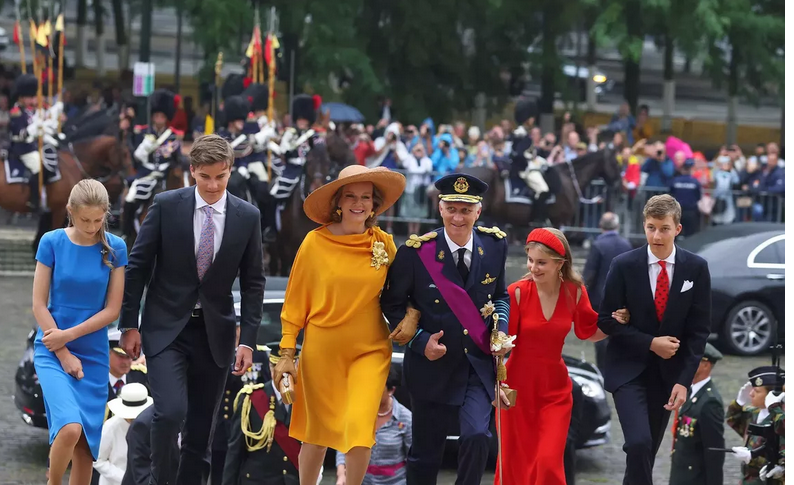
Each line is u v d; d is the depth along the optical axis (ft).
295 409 25.26
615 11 98.07
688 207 76.74
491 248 25.46
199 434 25.61
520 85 113.29
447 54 108.37
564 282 27.25
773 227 58.03
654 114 140.05
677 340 27.07
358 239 24.72
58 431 23.97
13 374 46.34
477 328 25.05
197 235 24.82
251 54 74.23
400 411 30.22
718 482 29.68
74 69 124.98
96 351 25.11
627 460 26.84
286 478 26.91
